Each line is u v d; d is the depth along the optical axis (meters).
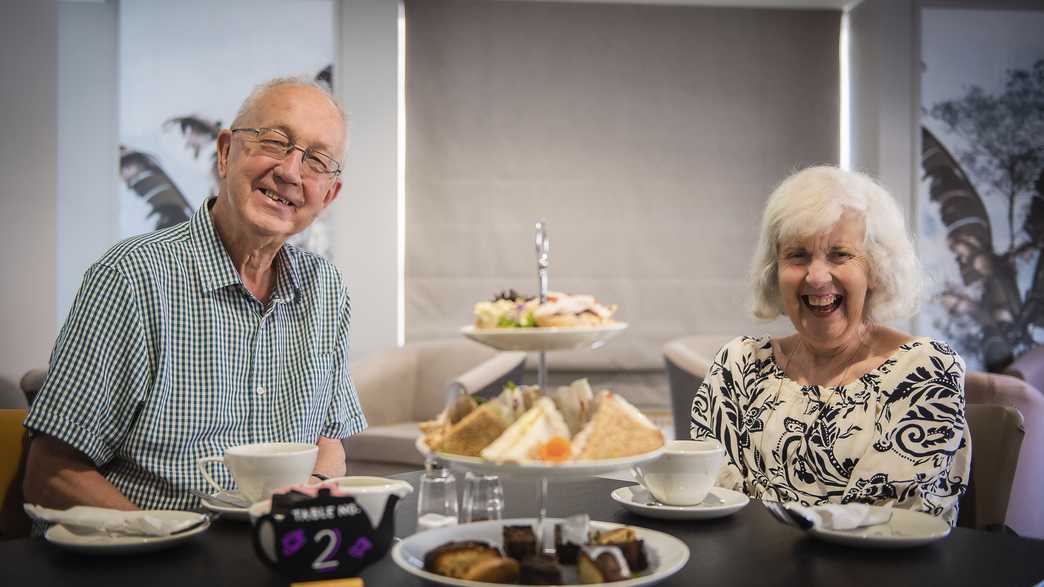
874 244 1.63
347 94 4.98
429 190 5.09
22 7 4.18
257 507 0.96
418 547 0.98
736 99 5.27
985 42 5.29
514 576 0.90
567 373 5.13
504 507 1.32
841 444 1.57
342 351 1.81
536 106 5.17
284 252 1.73
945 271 5.27
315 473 1.60
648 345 5.18
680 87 5.24
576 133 5.19
